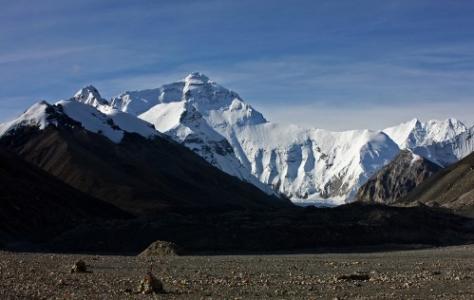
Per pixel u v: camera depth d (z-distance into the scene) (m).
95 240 149.88
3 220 153.75
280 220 177.88
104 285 54.00
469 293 52.12
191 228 156.75
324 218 185.62
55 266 73.12
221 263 88.56
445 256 110.25
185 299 46.72
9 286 49.81
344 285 56.94
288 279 62.69
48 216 173.12
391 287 55.75
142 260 92.56
